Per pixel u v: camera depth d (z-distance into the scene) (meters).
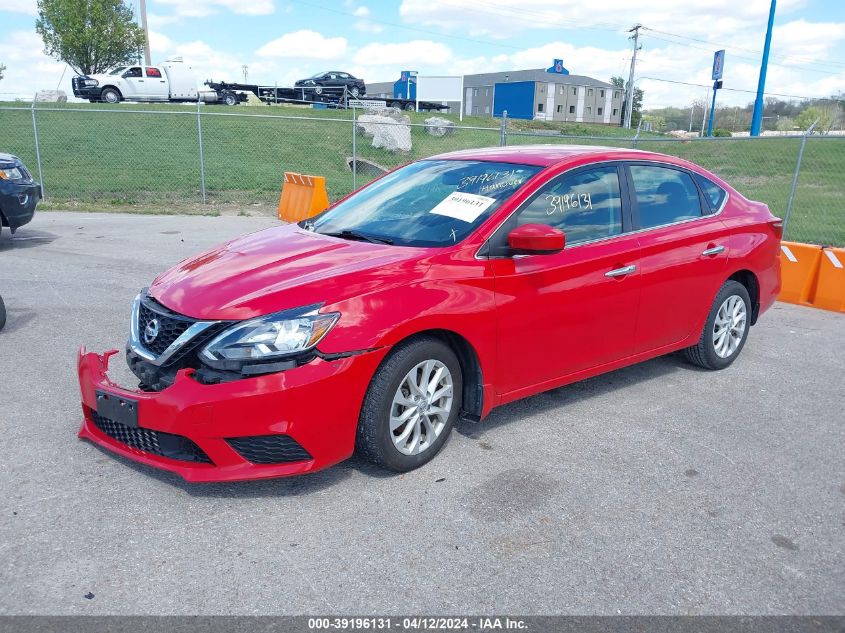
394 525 3.25
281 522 3.25
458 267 3.75
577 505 3.47
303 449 3.31
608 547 3.13
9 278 7.94
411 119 31.61
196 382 3.20
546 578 2.90
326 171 21.53
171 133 24.09
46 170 18.50
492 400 4.02
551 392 5.02
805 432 4.43
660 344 4.96
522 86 71.75
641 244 4.61
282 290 3.36
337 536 3.15
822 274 7.79
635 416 4.60
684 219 5.03
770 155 25.83
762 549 3.16
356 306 3.38
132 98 32.25
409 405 3.62
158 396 3.23
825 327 7.03
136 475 3.62
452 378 3.83
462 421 4.44
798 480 3.80
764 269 5.59
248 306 3.29
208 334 3.29
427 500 3.47
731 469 3.90
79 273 8.27
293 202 13.75
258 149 23.17
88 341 5.74
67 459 3.75
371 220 4.39
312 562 2.96
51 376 4.95
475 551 3.07
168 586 2.78
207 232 11.89
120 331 6.02
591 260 4.29
